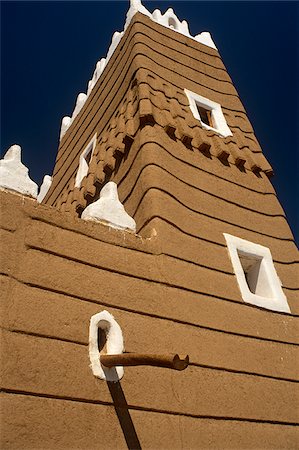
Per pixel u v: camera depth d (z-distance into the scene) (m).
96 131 12.99
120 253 7.00
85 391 5.47
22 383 5.06
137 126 10.04
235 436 6.48
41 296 5.75
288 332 8.34
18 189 6.48
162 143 9.55
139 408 5.81
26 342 5.33
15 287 5.59
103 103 13.44
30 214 6.25
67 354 5.56
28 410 4.96
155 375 6.23
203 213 9.04
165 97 11.06
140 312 6.62
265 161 11.54
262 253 9.27
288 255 9.76
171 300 7.12
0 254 5.65
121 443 5.42
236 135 11.84
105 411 5.51
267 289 8.91
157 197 8.30
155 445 5.66
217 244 8.69
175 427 5.97
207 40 14.88
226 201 9.73
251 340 7.71
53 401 5.18
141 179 8.80
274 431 6.95
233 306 7.90
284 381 7.64
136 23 13.03
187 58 13.34
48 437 4.95
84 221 6.84
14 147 6.93
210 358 6.97
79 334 5.80
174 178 9.06
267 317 8.23
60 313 5.79
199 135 10.54
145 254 7.33
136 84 11.17
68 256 6.32
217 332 7.36
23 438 4.79
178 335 6.82
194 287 7.60
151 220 7.98
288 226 10.38
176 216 8.37
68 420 5.17
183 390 6.36
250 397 7.04
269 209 10.43
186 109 11.30
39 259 6.01
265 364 7.59
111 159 10.12
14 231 5.95
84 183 11.02
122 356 5.49
